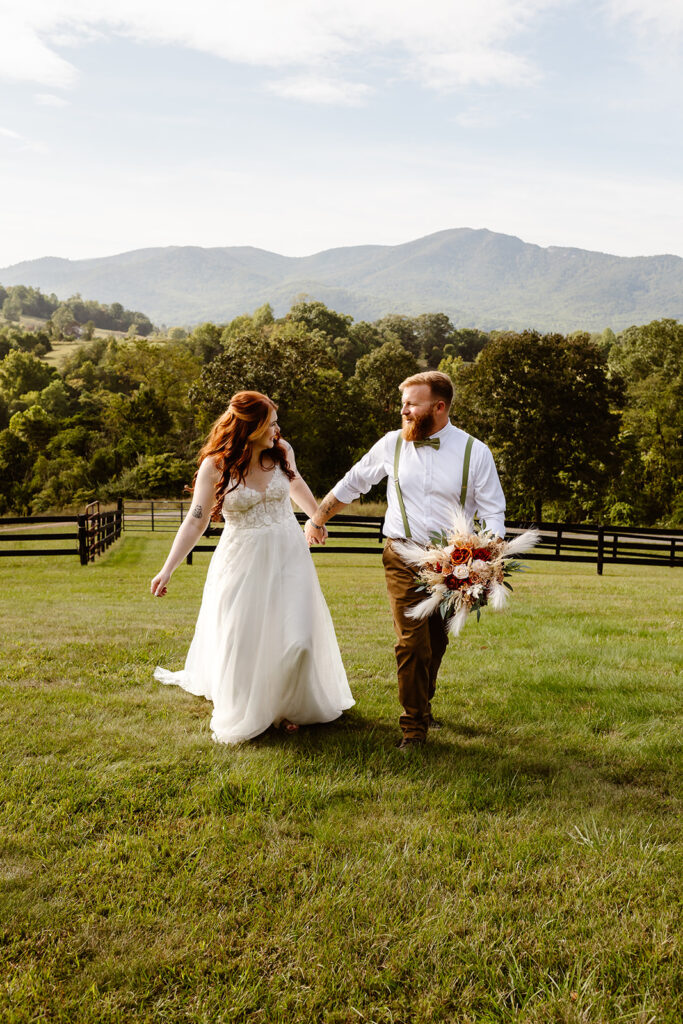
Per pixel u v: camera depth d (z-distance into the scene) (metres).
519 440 41.59
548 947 2.28
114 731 3.97
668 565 17.53
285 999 2.05
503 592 3.71
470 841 2.87
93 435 61.56
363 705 4.55
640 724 4.32
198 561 18.83
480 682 5.19
